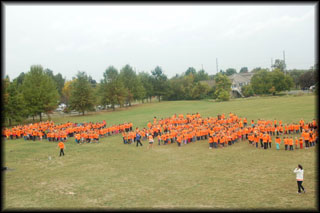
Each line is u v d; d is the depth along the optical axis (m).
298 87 121.19
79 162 25.47
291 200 14.60
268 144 29.53
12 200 15.73
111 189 17.52
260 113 50.47
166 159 25.88
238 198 15.22
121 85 86.94
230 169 21.33
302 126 33.50
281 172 19.70
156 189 17.31
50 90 68.69
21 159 27.19
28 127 46.12
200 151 28.67
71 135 42.50
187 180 19.03
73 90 77.25
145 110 77.75
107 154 28.78
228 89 90.62
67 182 19.25
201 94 107.06
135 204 14.74
